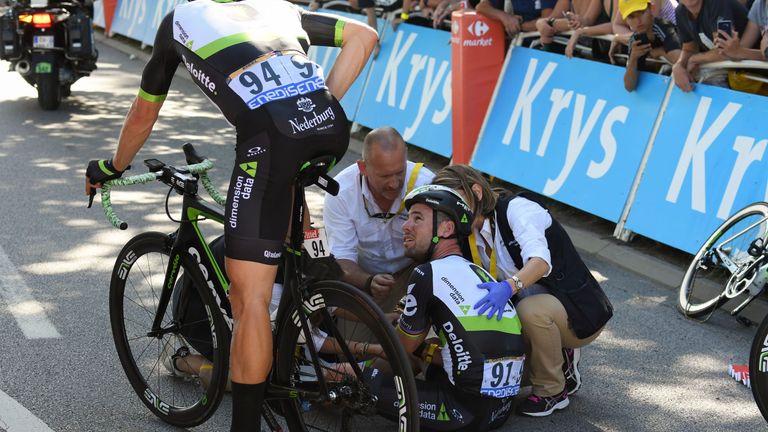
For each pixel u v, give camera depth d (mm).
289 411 3006
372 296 3496
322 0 9133
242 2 2916
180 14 2869
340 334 2826
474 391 2945
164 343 3514
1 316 4078
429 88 7395
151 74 2930
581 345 3361
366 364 2945
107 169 3045
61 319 4066
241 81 2707
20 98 9477
